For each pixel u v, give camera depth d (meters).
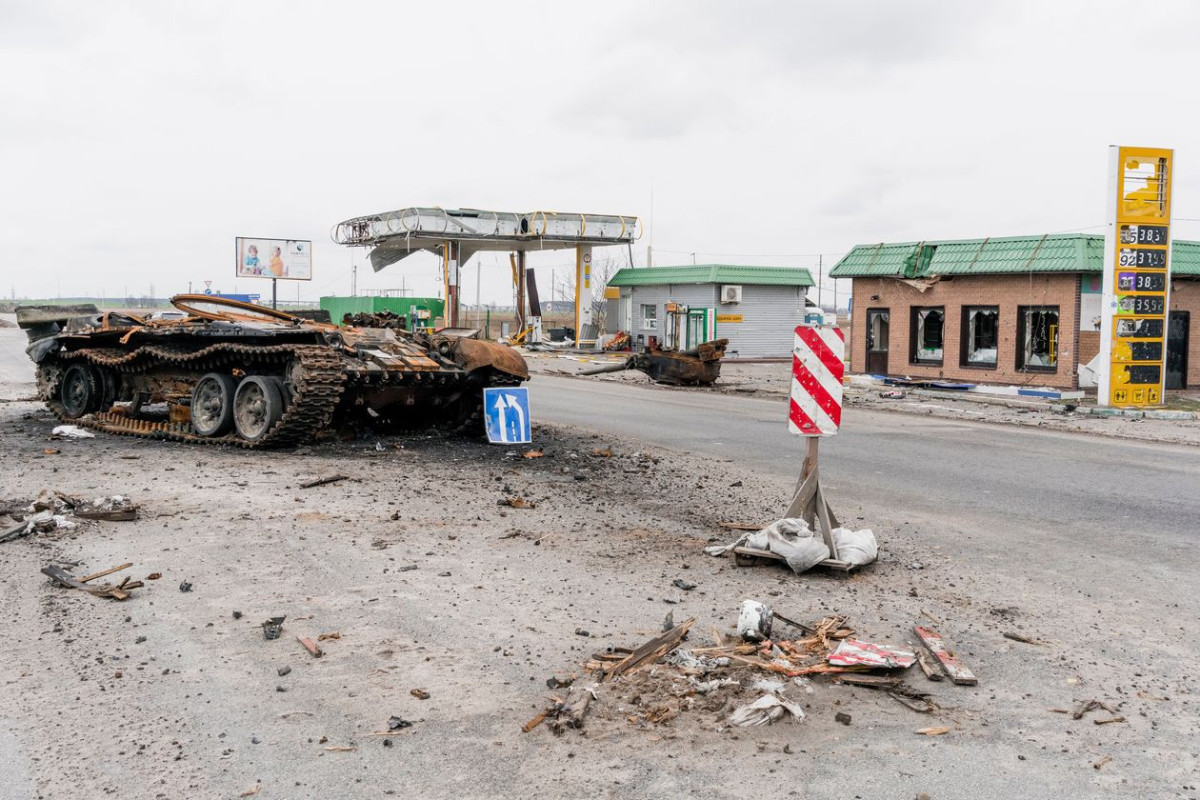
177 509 8.83
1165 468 12.88
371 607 6.23
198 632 5.74
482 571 7.12
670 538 8.38
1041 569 7.59
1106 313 20.67
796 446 14.73
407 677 5.11
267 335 12.89
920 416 19.84
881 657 5.35
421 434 14.85
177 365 14.68
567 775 4.08
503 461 12.49
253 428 13.22
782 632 5.93
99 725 4.52
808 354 7.32
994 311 26.17
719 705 4.79
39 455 12.02
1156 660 5.57
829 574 7.31
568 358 38.88
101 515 8.32
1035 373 25.09
